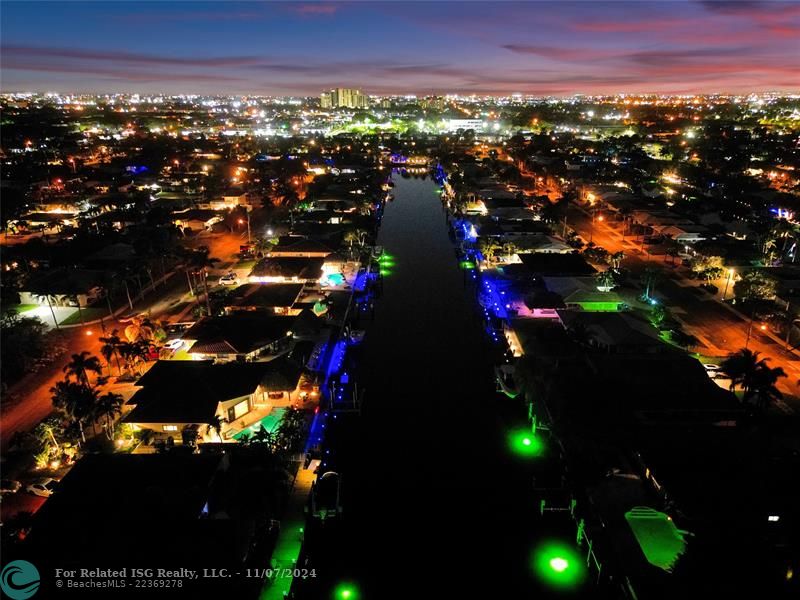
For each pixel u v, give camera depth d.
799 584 36.97
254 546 45.25
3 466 55.72
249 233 140.50
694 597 37.34
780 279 94.12
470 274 116.56
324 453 58.59
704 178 194.50
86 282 96.75
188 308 96.00
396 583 45.09
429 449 60.66
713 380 68.56
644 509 48.00
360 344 84.25
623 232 143.88
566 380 62.00
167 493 44.41
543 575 45.69
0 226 141.25
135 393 64.75
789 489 45.97
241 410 64.62
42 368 75.56
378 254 128.25
